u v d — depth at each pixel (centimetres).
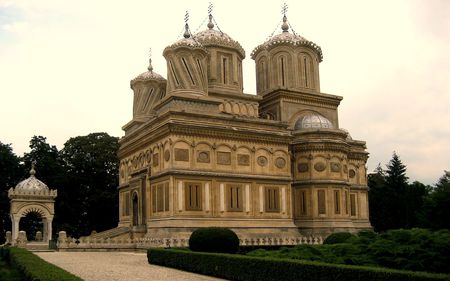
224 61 5331
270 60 5703
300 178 4978
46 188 5122
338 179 4934
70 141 7256
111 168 7238
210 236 2773
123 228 4900
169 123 4191
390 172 8200
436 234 2122
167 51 4891
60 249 3956
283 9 5997
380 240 2158
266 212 4609
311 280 1714
